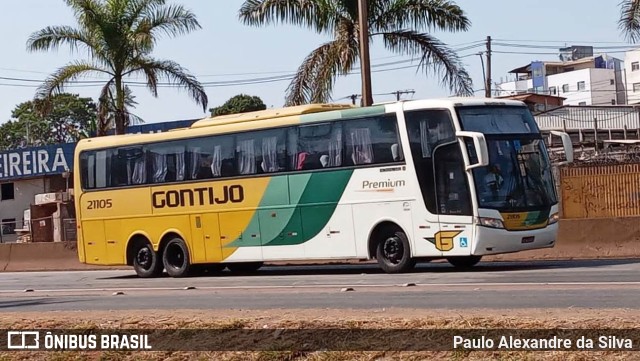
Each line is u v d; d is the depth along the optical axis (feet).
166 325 42.04
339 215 77.87
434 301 52.13
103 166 93.56
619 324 35.63
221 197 85.15
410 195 74.02
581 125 224.74
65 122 323.16
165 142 89.40
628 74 362.74
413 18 109.09
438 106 73.10
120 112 132.26
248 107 227.61
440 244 72.69
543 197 73.61
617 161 107.65
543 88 371.35
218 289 70.03
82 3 128.67
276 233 81.56
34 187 210.38
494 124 73.31
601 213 101.71
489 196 71.31
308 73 108.99
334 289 63.87
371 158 76.23
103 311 53.78
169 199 88.69
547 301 49.16
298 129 80.59
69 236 146.20
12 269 122.52
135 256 91.71
